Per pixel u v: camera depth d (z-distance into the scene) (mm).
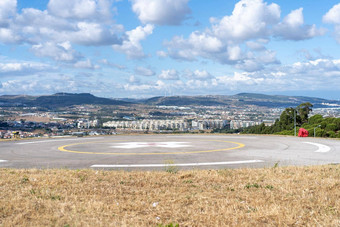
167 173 11148
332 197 7766
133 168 13039
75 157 16609
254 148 20453
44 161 15266
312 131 39969
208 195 8250
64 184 9445
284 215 6598
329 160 15055
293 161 14773
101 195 8305
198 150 19438
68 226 6074
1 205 7242
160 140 27438
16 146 22984
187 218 6578
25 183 9594
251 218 6500
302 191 8328
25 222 6242
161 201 7766
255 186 9117
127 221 6355
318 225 6059
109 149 20312
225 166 13414
